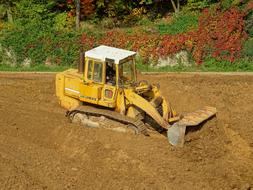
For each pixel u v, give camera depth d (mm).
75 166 17203
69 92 20484
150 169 16719
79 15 33812
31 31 32781
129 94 18766
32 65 32656
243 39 31000
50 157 17812
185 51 30953
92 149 18062
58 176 16531
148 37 31219
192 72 29656
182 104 23547
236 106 23391
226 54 30609
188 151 17719
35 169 16891
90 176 16562
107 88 19125
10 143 18828
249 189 16188
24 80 27391
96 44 31828
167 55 31031
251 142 19203
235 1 31562
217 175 16688
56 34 32406
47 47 32312
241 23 31156
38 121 20531
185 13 33406
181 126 17719
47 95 24344
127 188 15859
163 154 17484
